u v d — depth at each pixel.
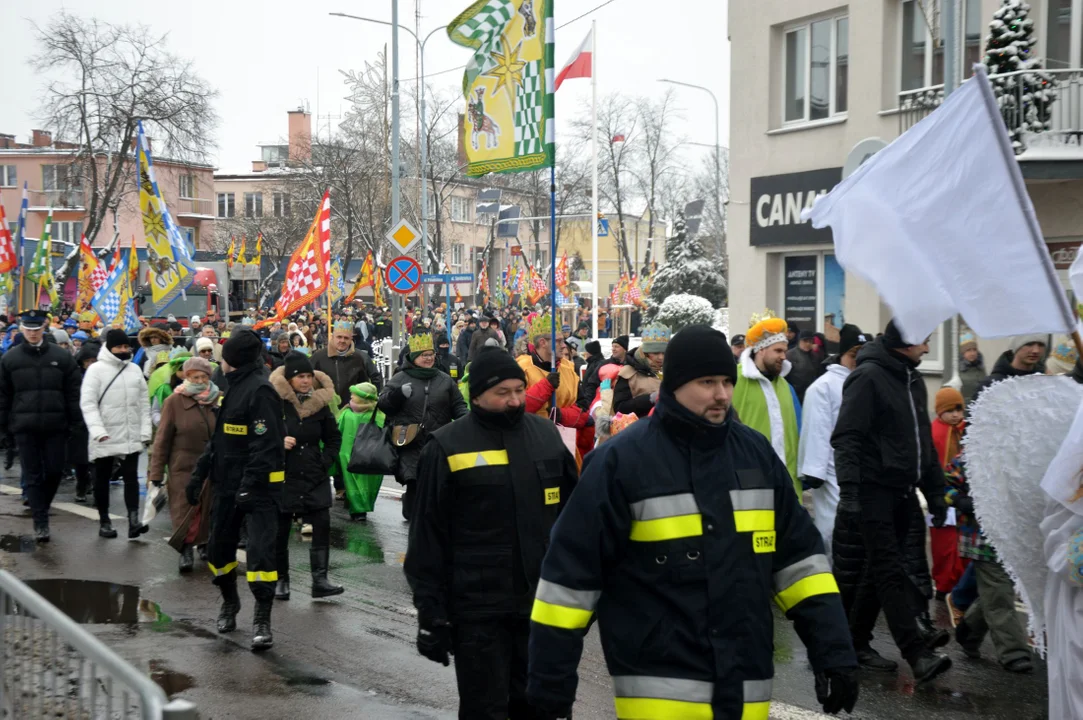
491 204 51.94
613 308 41.06
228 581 7.43
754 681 3.19
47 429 10.48
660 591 3.22
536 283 42.75
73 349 19.17
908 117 16.64
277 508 7.18
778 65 19.12
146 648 7.05
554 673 3.28
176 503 9.25
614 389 7.98
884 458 6.09
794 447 7.94
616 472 3.31
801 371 13.27
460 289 43.41
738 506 3.28
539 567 4.64
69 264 40.44
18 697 3.92
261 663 6.71
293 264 17.83
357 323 32.44
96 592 8.62
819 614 3.30
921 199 5.15
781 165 18.94
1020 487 4.75
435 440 4.70
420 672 6.54
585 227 69.38
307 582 8.91
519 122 9.66
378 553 10.01
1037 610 4.76
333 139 50.81
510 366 4.73
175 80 42.22
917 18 16.78
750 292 19.72
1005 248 4.90
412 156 44.31
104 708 3.20
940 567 7.81
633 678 3.22
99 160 47.84
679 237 37.47
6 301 30.25
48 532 10.62
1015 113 14.14
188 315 39.94
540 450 4.78
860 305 17.52
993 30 14.37
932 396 15.95
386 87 38.50
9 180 69.69
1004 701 5.88
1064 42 15.14
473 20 9.81
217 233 67.38
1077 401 4.73
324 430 8.42
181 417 9.30
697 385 3.29
